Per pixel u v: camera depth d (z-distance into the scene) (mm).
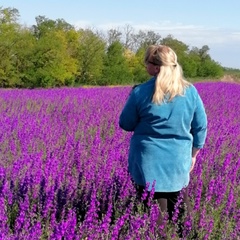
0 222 4145
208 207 4867
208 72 81625
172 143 4109
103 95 20203
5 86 52250
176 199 4344
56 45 53594
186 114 4074
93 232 3830
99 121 10289
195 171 5793
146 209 4191
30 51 51750
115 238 3809
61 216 4496
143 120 4133
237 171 6344
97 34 64188
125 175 4973
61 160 6176
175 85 3982
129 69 68500
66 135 8773
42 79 52250
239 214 4586
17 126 9141
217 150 7223
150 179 4125
